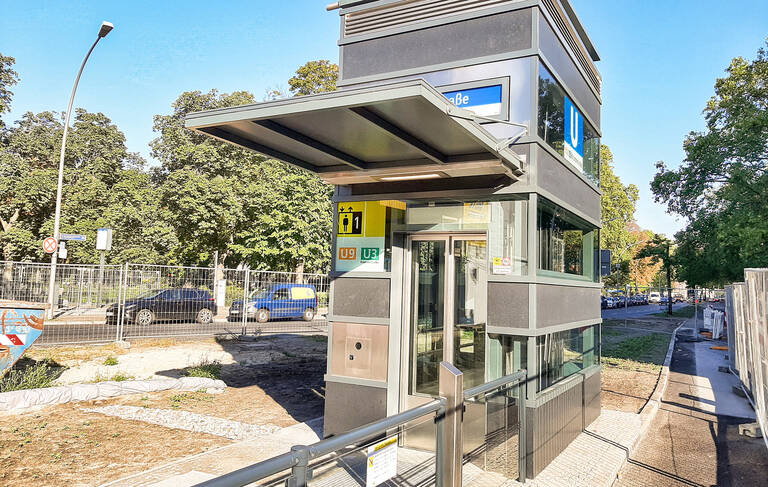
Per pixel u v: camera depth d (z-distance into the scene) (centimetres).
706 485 537
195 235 3309
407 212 593
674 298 6203
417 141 444
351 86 632
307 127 423
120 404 762
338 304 619
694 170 2512
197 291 1580
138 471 503
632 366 1348
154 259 3466
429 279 601
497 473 486
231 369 1144
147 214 3497
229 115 395
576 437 659
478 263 571
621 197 4638
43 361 1078
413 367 602
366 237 614
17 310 797
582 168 728
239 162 3581
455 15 578
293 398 866
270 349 1455
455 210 571
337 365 611
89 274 1488
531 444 502
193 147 3450
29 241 3042
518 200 535
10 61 3061
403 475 293
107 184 4103
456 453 331
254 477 180
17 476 482
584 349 722
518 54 542
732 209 2234
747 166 2141
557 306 596
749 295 898
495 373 531
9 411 697
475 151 481
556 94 609
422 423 315
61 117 4528
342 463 238
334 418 607
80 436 606
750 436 720
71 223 3338
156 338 1443
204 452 564
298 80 3744
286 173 2950
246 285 1627
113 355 1205
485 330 554
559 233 622
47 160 3912
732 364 1281
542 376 541
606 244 4584
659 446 672
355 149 483
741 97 2303
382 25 622
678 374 1260
